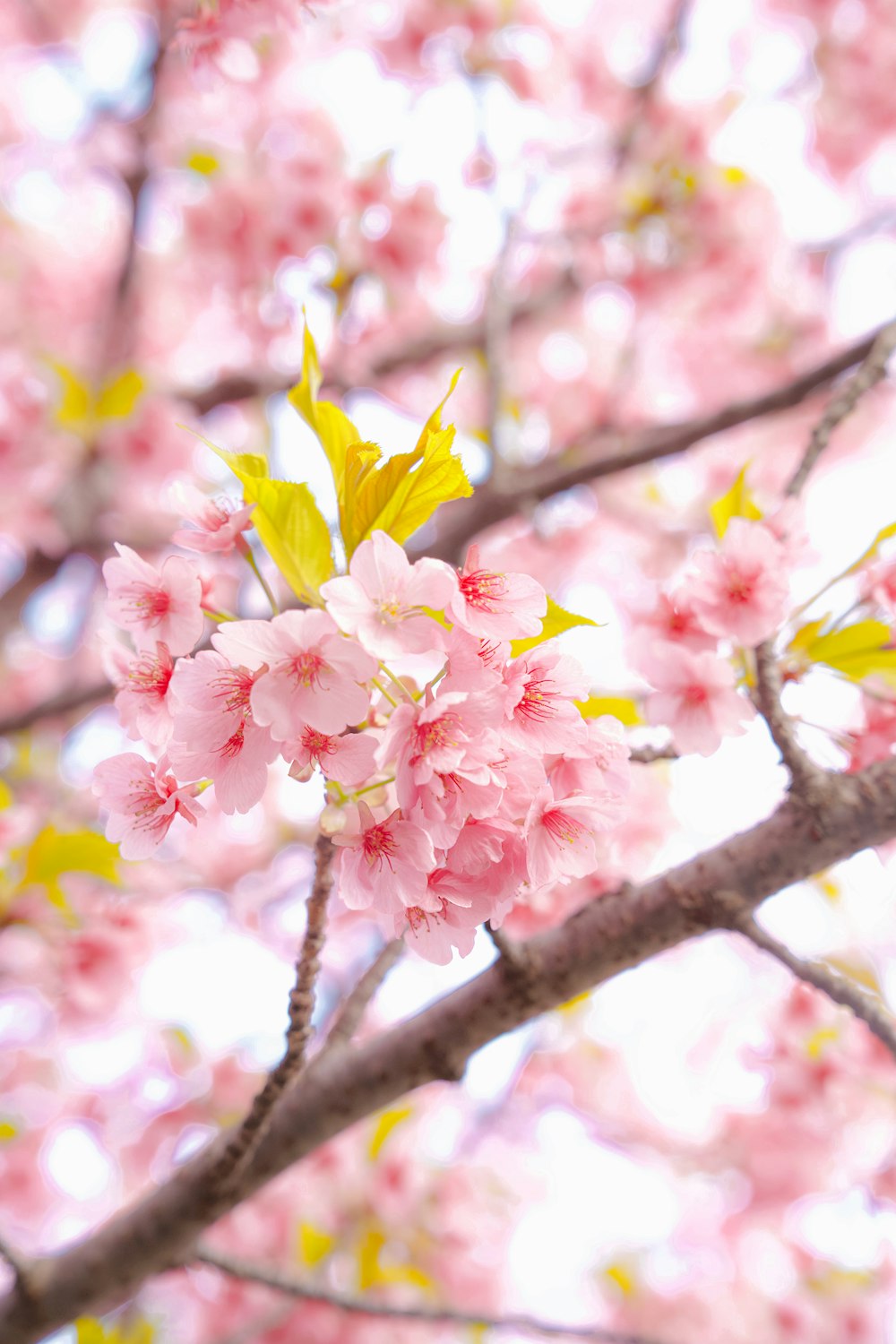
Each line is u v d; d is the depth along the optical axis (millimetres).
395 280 6223
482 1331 5848
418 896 1712
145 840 1867
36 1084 6129
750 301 6762
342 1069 2449
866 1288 6469
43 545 6270
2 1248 2584
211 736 1732
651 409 8062
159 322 8125
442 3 6344
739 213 6230
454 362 7605
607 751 1904
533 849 1795
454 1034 2391
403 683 1843
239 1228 5484
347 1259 5578
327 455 2176
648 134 6367
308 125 6496
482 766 1655
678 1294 6930
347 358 6473
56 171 8625
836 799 2260
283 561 1988
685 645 2428
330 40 6594
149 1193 2623
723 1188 6820
